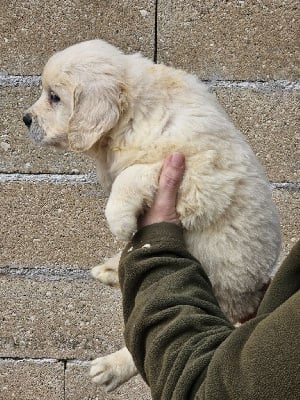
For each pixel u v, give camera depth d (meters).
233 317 2.67
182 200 2.48
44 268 4.00
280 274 1.76
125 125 2.68
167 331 1.83
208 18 3.81
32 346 4.07
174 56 3.85
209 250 2.55
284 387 1.38
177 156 2.44
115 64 2.79
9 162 3.94
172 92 2.71
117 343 4.03
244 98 3.86
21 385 4.11
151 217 2.44
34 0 3.83
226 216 2.54
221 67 3.85
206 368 1.66
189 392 1.66
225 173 2.54
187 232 2.54
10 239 3.99
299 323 1.42
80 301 4.01
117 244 3.95
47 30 3.86
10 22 3.86
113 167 2.73
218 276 2.57
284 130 3.87
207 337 1.77
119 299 3.99
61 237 3.97
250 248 2.57
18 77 3.90
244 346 1.51
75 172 3.92
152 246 2.15
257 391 1.42
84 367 4.05
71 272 4.00
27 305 4.04
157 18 3.82
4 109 3.91
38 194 3.95
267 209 2.64
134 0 3.80
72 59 2.84
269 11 3.79
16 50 3.88
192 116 2.62
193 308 1.90
